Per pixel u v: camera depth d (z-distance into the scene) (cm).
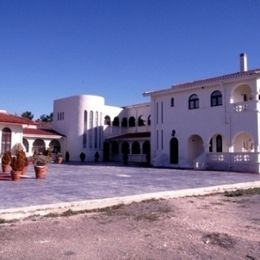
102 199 1249
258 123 2870
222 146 3366
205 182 1919
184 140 3506
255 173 2681
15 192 1423
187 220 942
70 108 4862
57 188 1573
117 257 632
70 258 624
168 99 3722
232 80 3064
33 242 724
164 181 1956
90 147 4769
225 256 643
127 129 5181
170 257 635
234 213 1070
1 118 3294
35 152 3916
